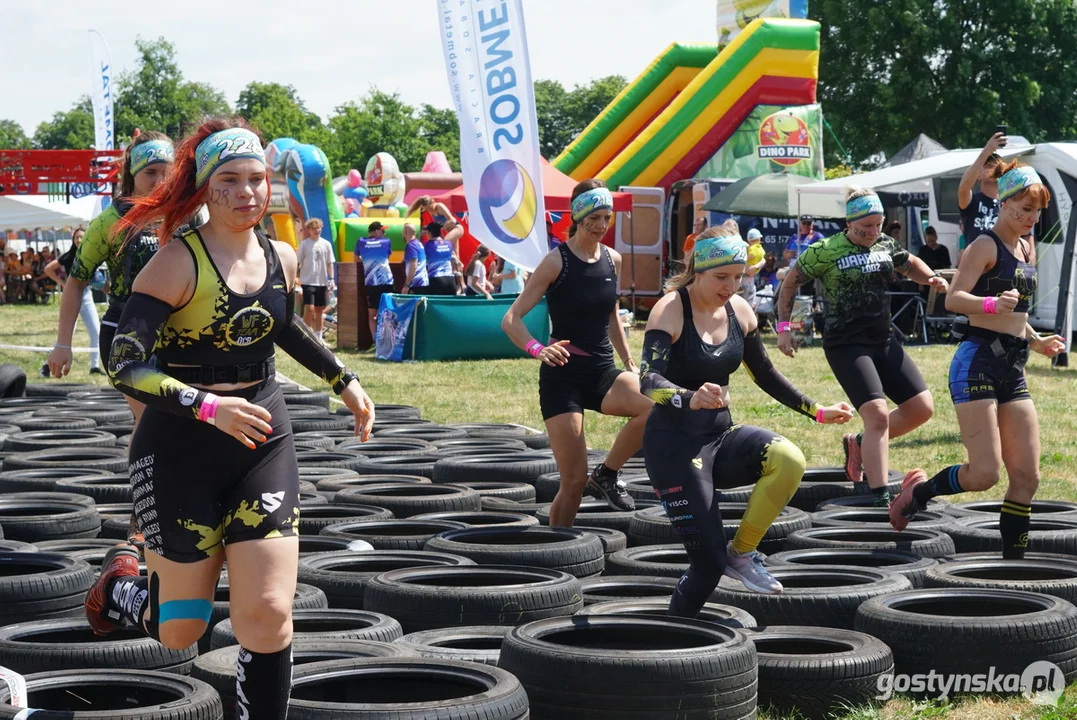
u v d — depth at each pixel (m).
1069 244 18.08
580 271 6.36
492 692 3.82
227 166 3.40
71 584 5.20
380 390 15.48
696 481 4.62
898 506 6.37
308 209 26.52
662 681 4.01
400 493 8.00
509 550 5.96
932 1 47.81
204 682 4.01
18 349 21.17
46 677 3.99
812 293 22.98
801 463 4.54
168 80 102.12
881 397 7.14
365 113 89.81
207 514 3.44
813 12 49.56
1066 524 6.80
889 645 4.71
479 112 12.93
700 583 4.67
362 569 5.96
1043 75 48.72
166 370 3.53
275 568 3.41
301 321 3.80
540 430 12.09
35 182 19.72
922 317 21.66
